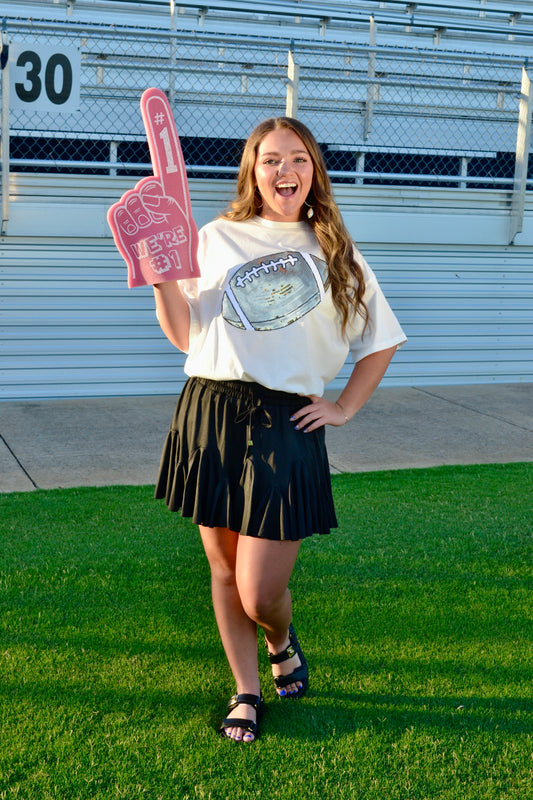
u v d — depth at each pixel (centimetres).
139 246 218
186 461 238
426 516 448
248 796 218
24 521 426
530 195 803
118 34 715
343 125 816
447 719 255
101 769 227
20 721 248
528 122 779
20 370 711
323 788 222
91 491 480
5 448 568
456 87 783
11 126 711
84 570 363
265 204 234
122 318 729
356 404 245
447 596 345
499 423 676
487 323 822
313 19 898
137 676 276
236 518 232
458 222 786
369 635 309
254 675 251
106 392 736
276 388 226
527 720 256
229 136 775
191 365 235
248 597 235
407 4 934
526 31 891
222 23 867
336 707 262
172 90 730
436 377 815
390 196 767
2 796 214
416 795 220
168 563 374
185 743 240
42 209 682
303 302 226
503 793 222
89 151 746
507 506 468
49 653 289
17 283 698
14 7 791
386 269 784
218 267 229
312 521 233
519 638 309
